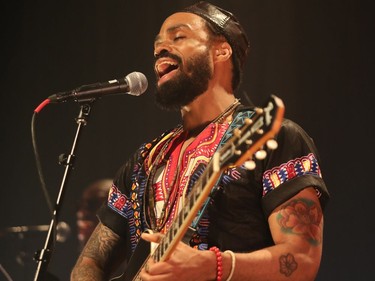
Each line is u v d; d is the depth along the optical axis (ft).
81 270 16.28
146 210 15.34
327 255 31.55
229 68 16.20
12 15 40.86
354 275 31.01
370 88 32.35
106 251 16.55
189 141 15.78
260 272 13.10
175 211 14.62
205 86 15.74
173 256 12.78
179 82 15.57
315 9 34.04
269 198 13.99
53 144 39.52
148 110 37.68
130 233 15.74
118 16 39.11
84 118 17.17
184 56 15.69
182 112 16.17
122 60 38.83
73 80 39.63
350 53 33.04
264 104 11.57
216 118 15.56
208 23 16.16
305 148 14.44
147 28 38.45
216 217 14.20
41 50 40.34
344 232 31.50
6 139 40.09
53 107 39.78
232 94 16.21
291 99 33.91
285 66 34.30
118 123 38.17
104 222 16.75
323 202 14.20
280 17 34.71
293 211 13.71
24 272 30.78
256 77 34.73
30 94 40.24
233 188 14.30
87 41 39.60
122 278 14.58
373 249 30.86
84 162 38.58
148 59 38.29
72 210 37.91
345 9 33.37
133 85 17.28
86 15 39.70
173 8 37.88
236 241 14.15
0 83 40.63
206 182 12.05
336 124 32.78
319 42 33.76
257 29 35.06
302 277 13.30
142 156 16.43
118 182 16.89
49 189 39.09
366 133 32.09
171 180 15.25
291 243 13.46
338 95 33.01
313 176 14.08
